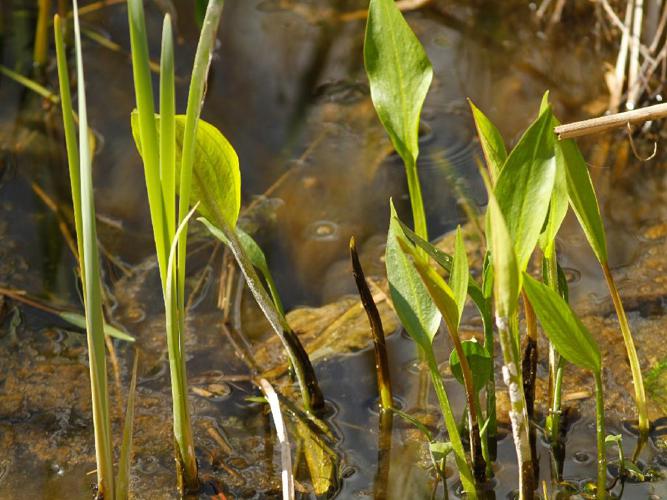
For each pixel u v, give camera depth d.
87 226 1.65
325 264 1.91
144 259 1.91
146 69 1.63
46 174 2.00
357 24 2.20
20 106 2.07
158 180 1.66
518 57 2.13
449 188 1.98
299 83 2.11
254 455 1.75
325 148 2.03
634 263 1.89
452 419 1.68
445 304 1.64
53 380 1.81
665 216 1.94
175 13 2.18
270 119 2.06
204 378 1.81
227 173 1.69
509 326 1.66
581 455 1.74
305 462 1.75
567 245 1.92
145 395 1.79
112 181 1.99
